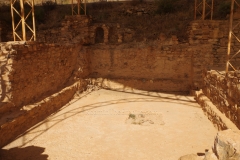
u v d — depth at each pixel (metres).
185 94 12.66
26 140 6.88
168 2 16.50
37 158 5.88
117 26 15.24
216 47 12.66
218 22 12.62
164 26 14.98
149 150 6.38
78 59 13.22
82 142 6.88
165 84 13.38
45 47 9.59
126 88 13.71
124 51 13.91
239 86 6.37
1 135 6.39
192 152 6.21
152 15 16.77
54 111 9.59
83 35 14.63
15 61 7.65
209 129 7.75
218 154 3.80
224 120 7.06
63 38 14.41
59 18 17.88
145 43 14.13
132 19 16.45
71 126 8.07
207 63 12.66
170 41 13.60
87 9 18.12
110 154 6.18
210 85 9.46
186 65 13.17
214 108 8.44
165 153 6.20
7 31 16.58
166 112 9.61
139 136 7.29
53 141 6.89
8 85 7.48
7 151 6.18
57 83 10.91
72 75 12.58
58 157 5.99
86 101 11.17
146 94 12.66
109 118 8.93
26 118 7.62
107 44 14.60
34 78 8.82
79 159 5.92
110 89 13.60
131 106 10.48
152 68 13.66
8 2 20.58
